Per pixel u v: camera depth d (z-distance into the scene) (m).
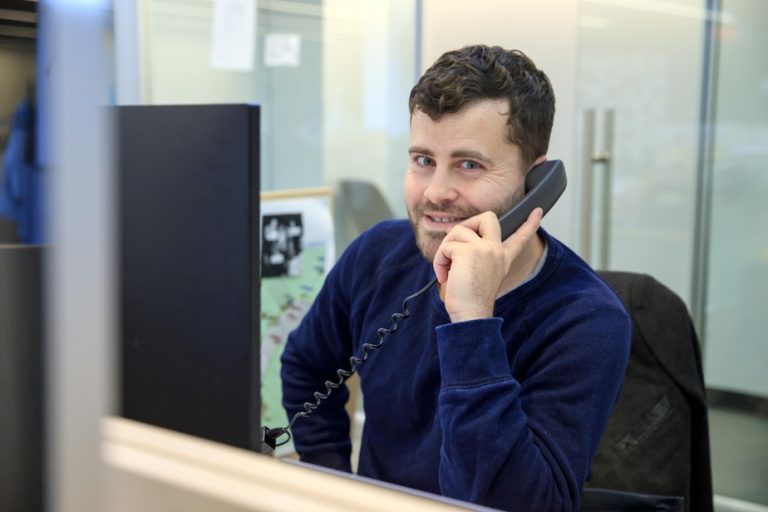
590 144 2.28
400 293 1.09
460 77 0.92
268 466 0.40
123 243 0.75
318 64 2.66
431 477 0.98
